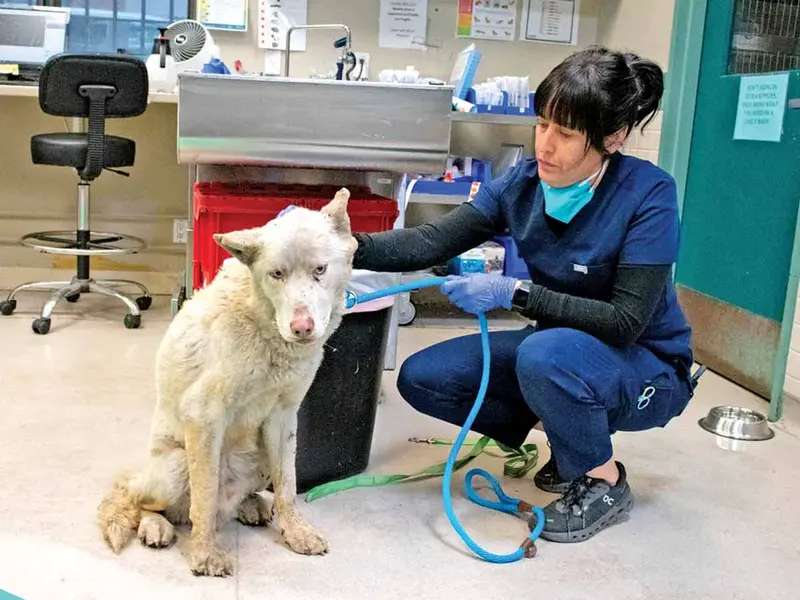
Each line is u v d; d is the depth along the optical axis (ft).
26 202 13.84
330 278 5.16
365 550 6.23
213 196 6.82
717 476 7.99
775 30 10.67
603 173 6.34
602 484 6.73
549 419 6.36
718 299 11.51
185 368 5.59
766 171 10.46
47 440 7.84
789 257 10.01
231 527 6.46
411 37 13.91
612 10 14.10
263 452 6.18
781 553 6.54
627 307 6.19
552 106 5.87
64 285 12.24
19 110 13.52
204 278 7.07
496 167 14.21
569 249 6.53
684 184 12.38
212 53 12.57
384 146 6.91
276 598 5.55
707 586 6.00
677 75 12.20
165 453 5.97
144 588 5.57
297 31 13.58
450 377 7.07
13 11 12.82
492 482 7.05
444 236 6.86
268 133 6.71
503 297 6.36
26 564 5.75
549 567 6.14
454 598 5.67
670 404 6.84
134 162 13.07
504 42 14.20
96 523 6.35
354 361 7.01
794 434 9.30
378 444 8.31
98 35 13.92
